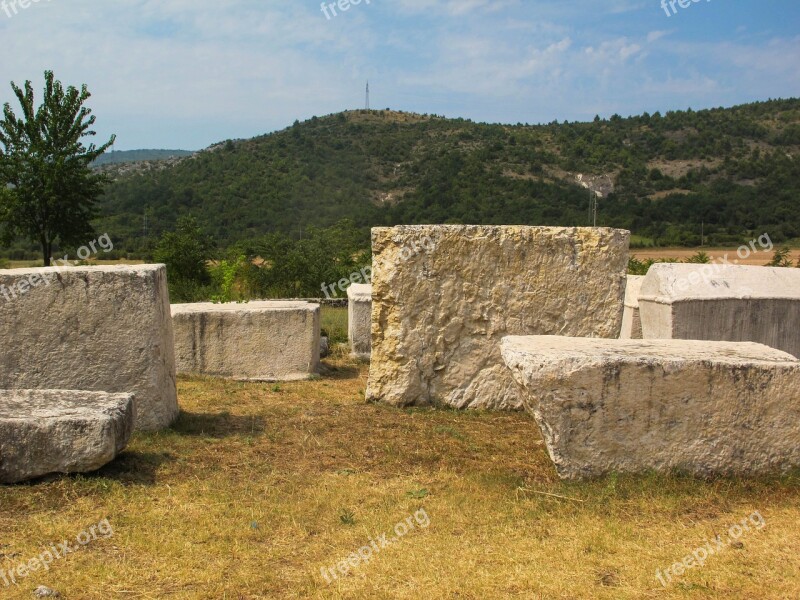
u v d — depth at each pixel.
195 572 3.60
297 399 7.48
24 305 5.66
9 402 4.87
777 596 3.41
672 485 4.52
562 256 6.91
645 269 17.81
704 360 4.58
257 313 8.66
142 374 5.82
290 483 4.84
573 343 5.08
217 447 5.56
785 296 7.83
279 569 3.67
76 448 4.57
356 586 3.49
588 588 3.47
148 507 4.36
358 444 5.70
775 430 4.62
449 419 6.54
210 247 22.34
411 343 6.95
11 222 17.84
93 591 3.42
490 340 6.92
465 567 3.67
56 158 17.56
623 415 4.58
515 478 4.91
